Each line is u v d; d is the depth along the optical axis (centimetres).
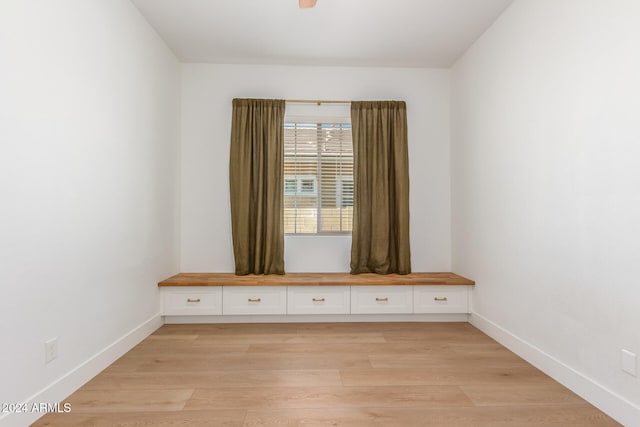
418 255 363
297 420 162
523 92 238
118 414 167
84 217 198
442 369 220
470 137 319
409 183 362
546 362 214
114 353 231
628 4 159
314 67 361
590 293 181
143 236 273
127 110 247
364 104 352
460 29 289
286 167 370
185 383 200
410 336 284
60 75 179
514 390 193
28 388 158
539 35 221
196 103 353
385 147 348
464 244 333
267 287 315
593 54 178
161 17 272
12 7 150
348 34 298
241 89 356
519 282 244
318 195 371
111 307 228
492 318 281
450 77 365
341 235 365
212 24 283
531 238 230
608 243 170
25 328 157
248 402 179
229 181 351
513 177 250
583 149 185
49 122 171
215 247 354
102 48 216
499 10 263
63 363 182
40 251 166
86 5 200
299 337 281
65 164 183
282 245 344
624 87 161
